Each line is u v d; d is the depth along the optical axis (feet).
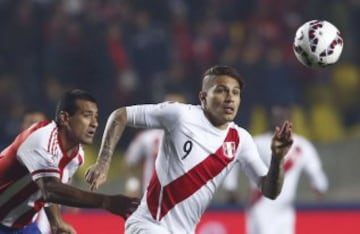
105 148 69.72
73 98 71.82
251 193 120.88
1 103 155.63
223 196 142.72
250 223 121.29
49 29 161.38
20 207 73.77
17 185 72.64
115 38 159.22
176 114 70.08
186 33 165.58
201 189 70.54
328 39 73.41
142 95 157.69
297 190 149.59
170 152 70.38
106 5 165.27
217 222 122.83
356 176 151.23
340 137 160.25
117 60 158.30
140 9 168.86
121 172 149.59
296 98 158.51
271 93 153.58
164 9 169.37
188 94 156.87
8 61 160.86
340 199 143.13
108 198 68.13
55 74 156.87
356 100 163.63
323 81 162.91
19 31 162.09
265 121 152.97
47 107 154.92
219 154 70.49
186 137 70.13
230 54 157.89
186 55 161.58
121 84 156.76
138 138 116.57
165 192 70.23
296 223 123.54
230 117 70.03
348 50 165.78
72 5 163.02
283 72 155.02
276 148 68.44
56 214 78.38
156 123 70.59
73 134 71.77
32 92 157.48
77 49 157.17
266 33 161.89
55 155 70.90
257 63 154.81
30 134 71.31
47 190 69.41
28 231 75.41
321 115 160.56
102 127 153.38
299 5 170.30
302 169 119.85
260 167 72.02
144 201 71.05
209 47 162.91
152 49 160.56
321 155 153.07
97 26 159.74
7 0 164.96
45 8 164.45
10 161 71.82
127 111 70.69
